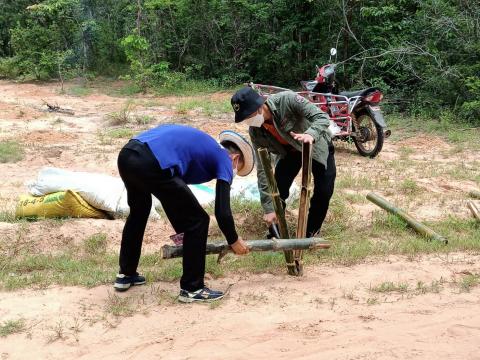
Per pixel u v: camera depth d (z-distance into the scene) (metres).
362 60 15.19
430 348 3.93
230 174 4.28
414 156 9.96
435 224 6.47
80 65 21.27
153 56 19.03
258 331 4.11
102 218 6.34
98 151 9.85
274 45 17.92
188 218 4.33
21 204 6.38
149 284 4.83
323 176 5.39
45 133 11.16
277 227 5.77
